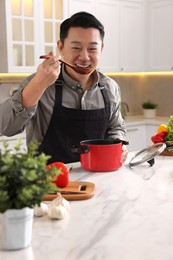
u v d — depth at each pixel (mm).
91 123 2109
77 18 1840
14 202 932
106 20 4426
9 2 3580
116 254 935
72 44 1864
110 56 4527
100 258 914
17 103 1626
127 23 4652
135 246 979
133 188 1497
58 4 3988
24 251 955
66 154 2070
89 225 1119
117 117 2270
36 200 935
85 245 985
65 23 1890
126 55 4691
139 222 1144
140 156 2000
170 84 5027
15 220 945
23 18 3703
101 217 1185
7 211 940
